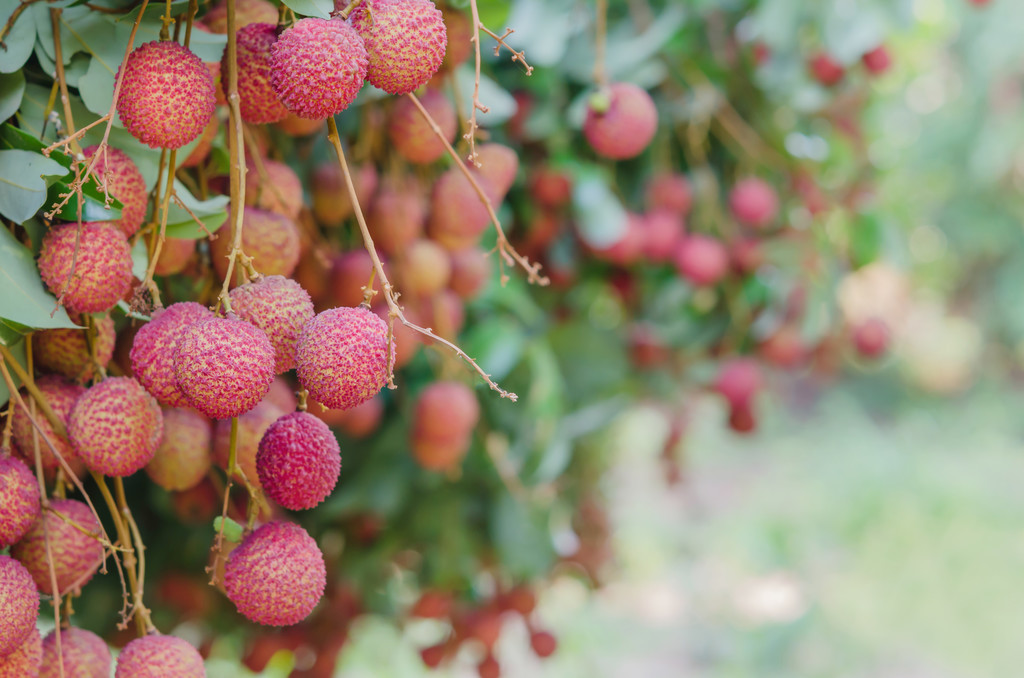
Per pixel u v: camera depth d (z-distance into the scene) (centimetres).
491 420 138
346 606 146
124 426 81
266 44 81
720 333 166
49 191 82
